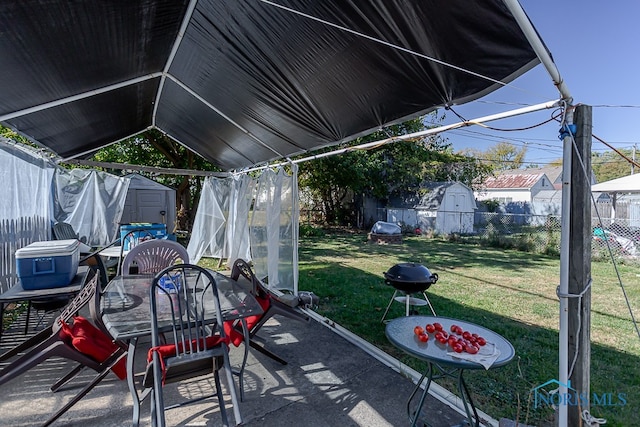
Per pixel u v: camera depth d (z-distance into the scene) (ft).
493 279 20.06
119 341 6.70
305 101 9.71
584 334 5.75
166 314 6.94
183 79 11.51
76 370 7.99
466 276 20.79
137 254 11.35
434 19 5.22
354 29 6.15
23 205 14.51
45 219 17.72
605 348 10.90
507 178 67.05
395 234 35.83
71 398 7.61
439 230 41.32
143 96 13.28
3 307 10.22
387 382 8.61
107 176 24.80
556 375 9.05
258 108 11.46
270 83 9.52
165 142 34.47
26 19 6.02
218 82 10.77
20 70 7.80
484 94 6.79
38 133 13.02
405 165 45.62
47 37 6.83
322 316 13.32
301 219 56.29
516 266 24.17
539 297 16.40
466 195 46.14
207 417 7.13
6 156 12.81
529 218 41.34
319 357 9.93
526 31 4.49
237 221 20.98
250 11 6.89
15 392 7.79
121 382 8.36
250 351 10.28
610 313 14.24
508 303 15.46
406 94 7.70
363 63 7.13
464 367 5.34
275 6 6.38
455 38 5.49
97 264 10.24
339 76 7.91
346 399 7.86
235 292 8.48
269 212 17.12
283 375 8.89
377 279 19.40
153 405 6.23
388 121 9.37
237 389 8.16
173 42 9.28
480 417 7.14
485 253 29.91
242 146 16.46
